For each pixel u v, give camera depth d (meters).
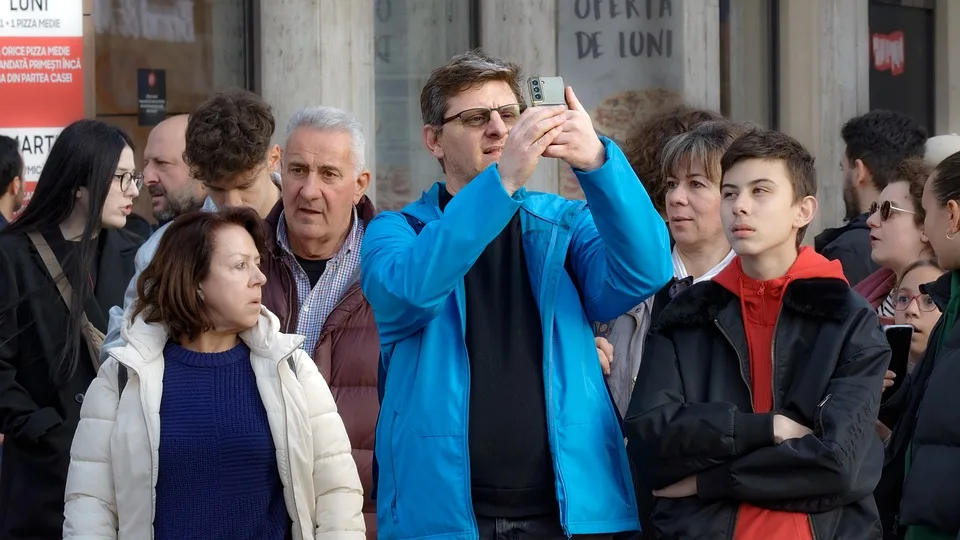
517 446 8.91
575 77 23.89
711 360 9.52
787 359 9.31
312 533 9.87
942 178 10.40
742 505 9.16
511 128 9.03
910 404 10.62
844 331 9.21
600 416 9.08
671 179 11.95
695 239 11.83
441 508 8.77
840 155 26.64
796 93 26.53
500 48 23.11
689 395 9.45
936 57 29.92
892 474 10.70
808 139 26.47
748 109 26.42
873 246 13.22
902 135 17.59
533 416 8.95
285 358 9.83
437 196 9.72
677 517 9.27
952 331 9.91
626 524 8.98
